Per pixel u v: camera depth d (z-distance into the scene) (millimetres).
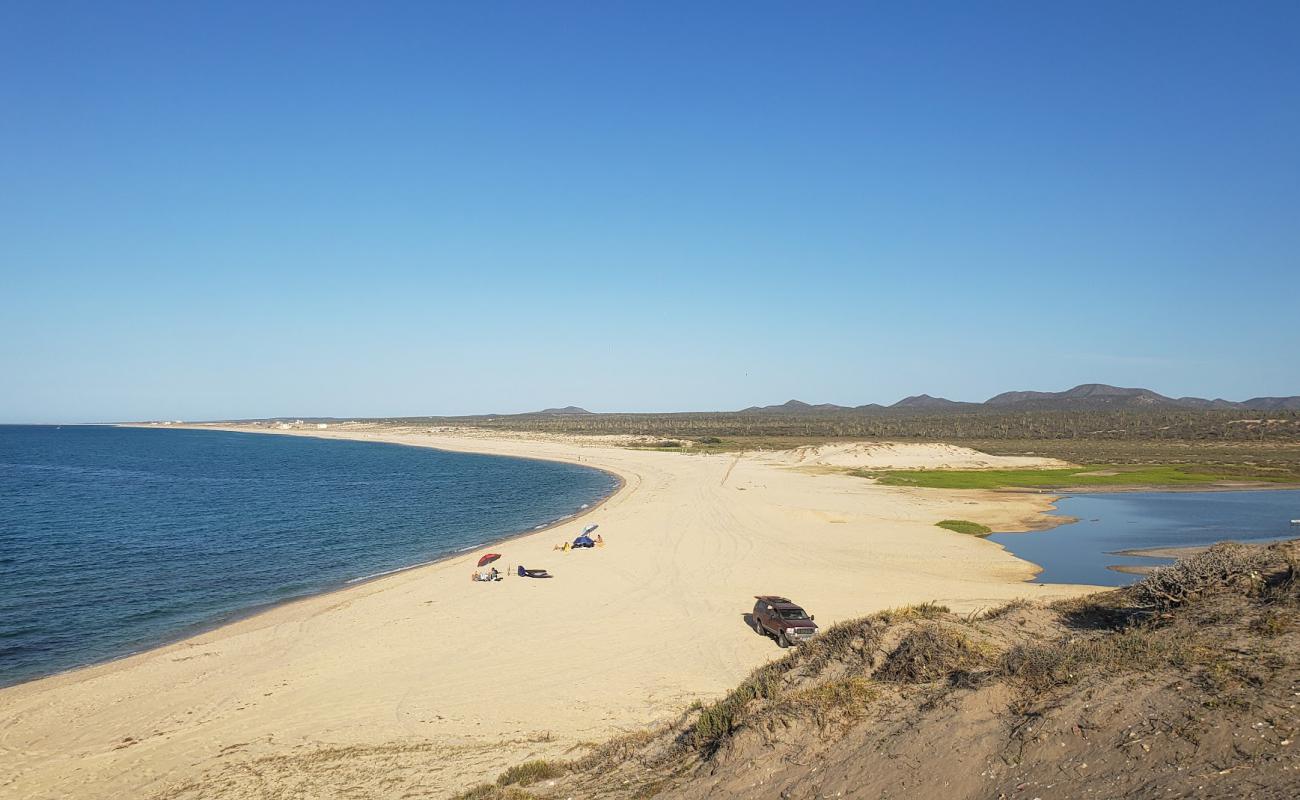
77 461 148375
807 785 10297
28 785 17859
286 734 20172
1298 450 132250
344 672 25359
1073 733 9461
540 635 28906
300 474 117500
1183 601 15461
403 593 36781
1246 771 7949
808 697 12633
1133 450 134500
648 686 22828
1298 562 14914
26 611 35406
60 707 23016
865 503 70500
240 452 183625
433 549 53125
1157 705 9570
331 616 32750
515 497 86625
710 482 91000
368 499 83812
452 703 22016
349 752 18438
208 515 69312
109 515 68688
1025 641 14578
